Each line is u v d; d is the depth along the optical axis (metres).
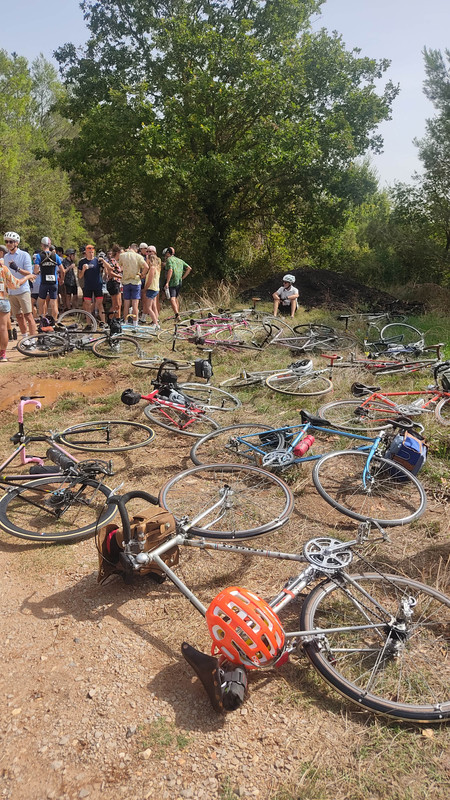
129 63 18.22
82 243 36.38
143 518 3.45
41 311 11.41
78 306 13.98
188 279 18.08
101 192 19.27
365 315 11.73
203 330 10.10
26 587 3.56
